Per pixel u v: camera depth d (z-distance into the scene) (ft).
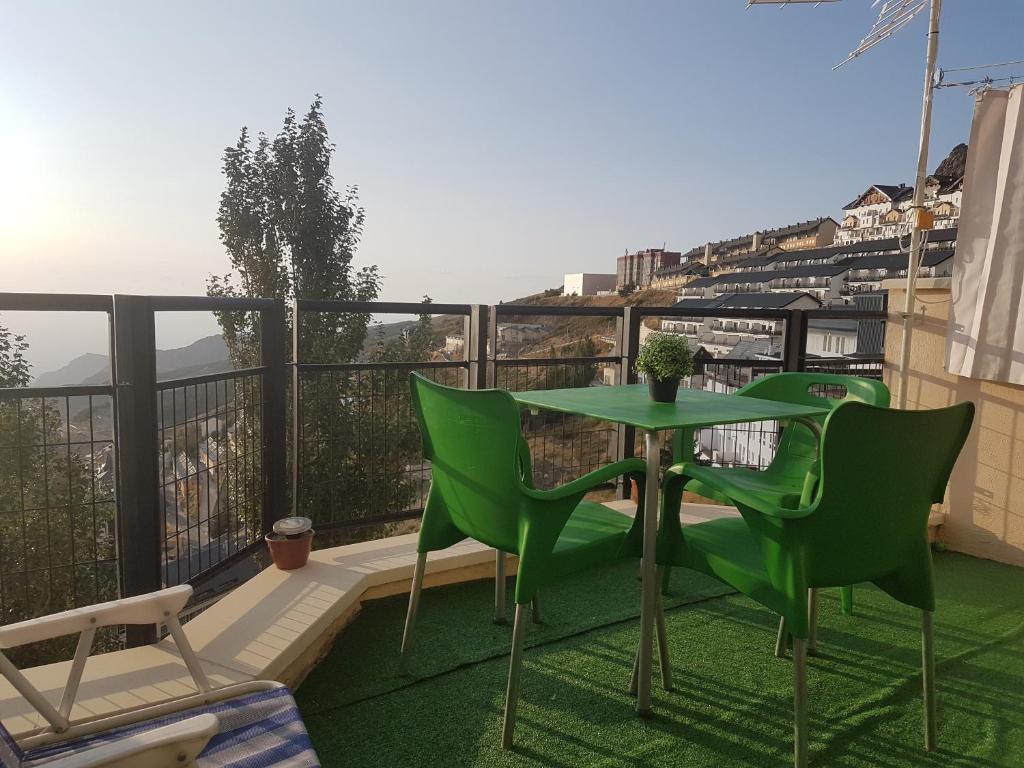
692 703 6.48
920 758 5.65
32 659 7.33
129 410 6.46
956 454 5.42
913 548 5.56
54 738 3.85
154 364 6.63
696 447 10.39
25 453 5.97
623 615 8.56
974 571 11.00
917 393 12.78
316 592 8.00
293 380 9.81
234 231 38.81
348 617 8.21
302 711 6.26
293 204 38.81
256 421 8.99
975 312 11.34
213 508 8.07
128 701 5.52
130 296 6.36
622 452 12.82
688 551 6.11
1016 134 10.64
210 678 5.96
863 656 7.63
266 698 4.21
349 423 10.35
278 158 38.70
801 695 4.95
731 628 8.23
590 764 5.47
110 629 7.71
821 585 5.08
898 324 13.09
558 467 12.24
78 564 6.37
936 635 8.26
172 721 4.02
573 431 12.41
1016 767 5.54
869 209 186.09
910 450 4.99
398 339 11.86
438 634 7.94
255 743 3.69
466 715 6.20
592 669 7.13
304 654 6.99
